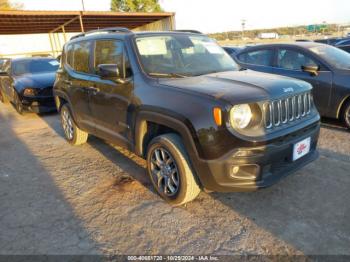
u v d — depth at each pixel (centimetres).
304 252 234
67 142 538
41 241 262
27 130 644
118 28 390
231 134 246
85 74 427
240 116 249
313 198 306
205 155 258
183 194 291
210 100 255
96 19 1634
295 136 282
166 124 286
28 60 915
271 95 263
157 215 293
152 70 328
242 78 308
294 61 567
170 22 1661
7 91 916
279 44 597
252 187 258
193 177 287
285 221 273
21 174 407
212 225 273
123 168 407
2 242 263
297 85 298
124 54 350
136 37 354
